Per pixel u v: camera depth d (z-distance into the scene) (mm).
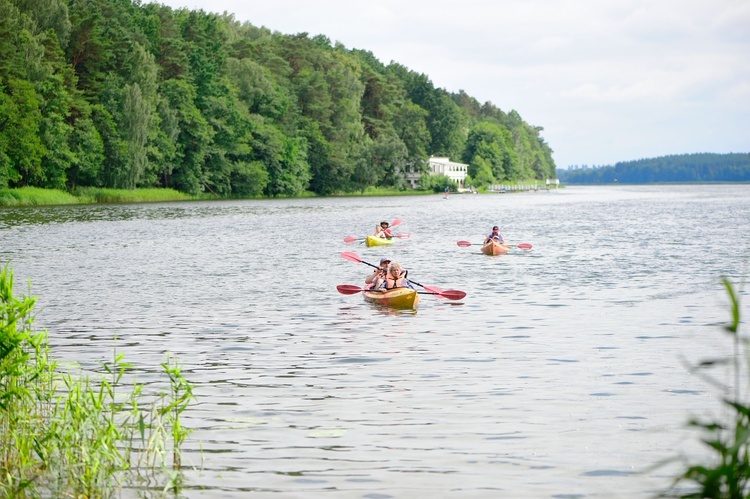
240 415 10523
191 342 15477
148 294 22203
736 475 4637
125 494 7992
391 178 165625
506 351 14492
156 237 43406
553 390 11703
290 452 9109
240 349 14789
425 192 180000
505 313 18859
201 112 116625
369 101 182875
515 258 32594
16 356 9539
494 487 8078
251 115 126688
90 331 16594
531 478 8297
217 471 8562
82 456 8391
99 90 97812
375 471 8523
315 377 12594
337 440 9508
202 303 20562
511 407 10828
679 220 61469
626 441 9398
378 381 12320
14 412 9086
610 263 30031
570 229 51688
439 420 10266
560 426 9977
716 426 4867
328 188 148000
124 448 9258
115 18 108562
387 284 21344
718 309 18969
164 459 8641
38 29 91188
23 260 31109
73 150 90188
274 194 133125
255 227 52969
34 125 82250
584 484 8133
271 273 27328
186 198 112625
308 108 150750
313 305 20266
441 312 19125
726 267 28219
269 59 152875
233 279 25609
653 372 12734
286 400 11250
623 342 15219
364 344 15266
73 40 96812
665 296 21266
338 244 39938
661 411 10562
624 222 59500
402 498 7824
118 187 98938
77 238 42125
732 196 144875
